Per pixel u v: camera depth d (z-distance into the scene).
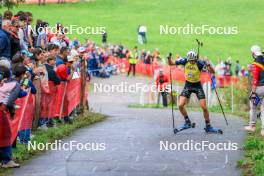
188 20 116.50
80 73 32.12
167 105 49.47
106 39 94.69
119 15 121.12
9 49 22.14
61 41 32.84
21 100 19.75
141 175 16.67
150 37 101.31
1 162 17.62
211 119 32.22
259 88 24.78
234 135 24.66
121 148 21.20
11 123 18.77
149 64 76.00
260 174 16.34
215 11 125.75
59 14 117.56
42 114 24.25
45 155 19.69
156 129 26.81
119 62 78.44
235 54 89.38
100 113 35.00
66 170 17.25
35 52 23.83
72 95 29.08
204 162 18.66
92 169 17.44
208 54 88.88
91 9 127.25
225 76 68.75
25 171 17.08
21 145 20.47
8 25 22.83
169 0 139.38
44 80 24.08
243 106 45.84
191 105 47.72
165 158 19.31
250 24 114.25
